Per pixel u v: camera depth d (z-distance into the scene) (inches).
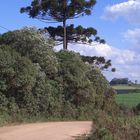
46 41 1478.8
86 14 2224.4
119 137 712.4
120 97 2795.3
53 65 1465.3
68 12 2193.7
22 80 1253.1
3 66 1219.2
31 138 827.4
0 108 1230.3
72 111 1505.9
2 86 1226.0
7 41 1450.5
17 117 1254.3
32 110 1323.8
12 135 878.4
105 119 825.5
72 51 1606.8
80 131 962.1
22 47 1433.3
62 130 992.9
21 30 1454.2
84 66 1616.6
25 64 1270.9
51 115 1411.2
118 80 3831.2
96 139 745.0
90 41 2274.9
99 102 1731.1
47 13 2208.4
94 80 1749.5
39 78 1353.3
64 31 2223.2
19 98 1283.2
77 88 1525.6
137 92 3363.7
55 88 1464.1
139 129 725.3
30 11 2214.6
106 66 2310.5
